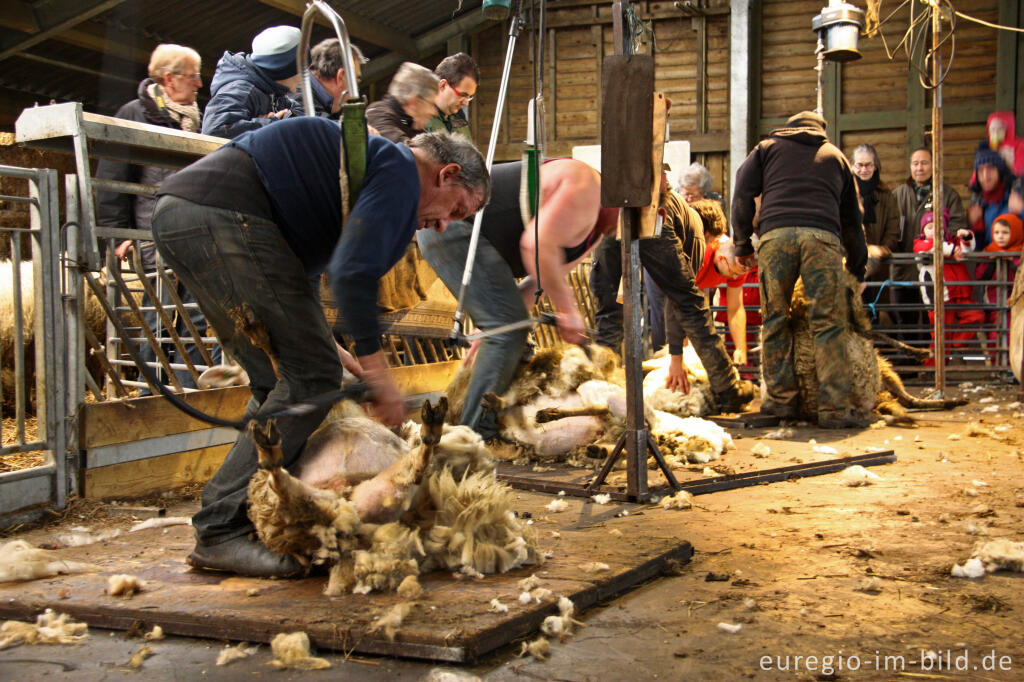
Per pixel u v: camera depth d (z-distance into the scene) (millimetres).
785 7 12875
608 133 3746
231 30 9984
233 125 4566
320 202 2709
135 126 4004
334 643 2248
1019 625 2379
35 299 3723
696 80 13039
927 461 4922
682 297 6281
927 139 12281
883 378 7094
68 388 3818
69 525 3570
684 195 7105
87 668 2172
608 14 13000
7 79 9500
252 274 2646
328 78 4863
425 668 2148
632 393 3900
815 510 3746
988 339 9195
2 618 2525
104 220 4301
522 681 2061
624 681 2057
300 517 2516
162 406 4129
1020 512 3654
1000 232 8875
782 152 6230
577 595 2514
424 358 5824
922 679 2053
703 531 3412
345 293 2619
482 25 12945
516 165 4438
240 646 2289
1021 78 11867
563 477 4312
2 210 6746
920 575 2822
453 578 2686
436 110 5133
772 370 6387
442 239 4395
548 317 4352
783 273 6203
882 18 12367
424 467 2617
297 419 2703
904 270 9445
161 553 3098
